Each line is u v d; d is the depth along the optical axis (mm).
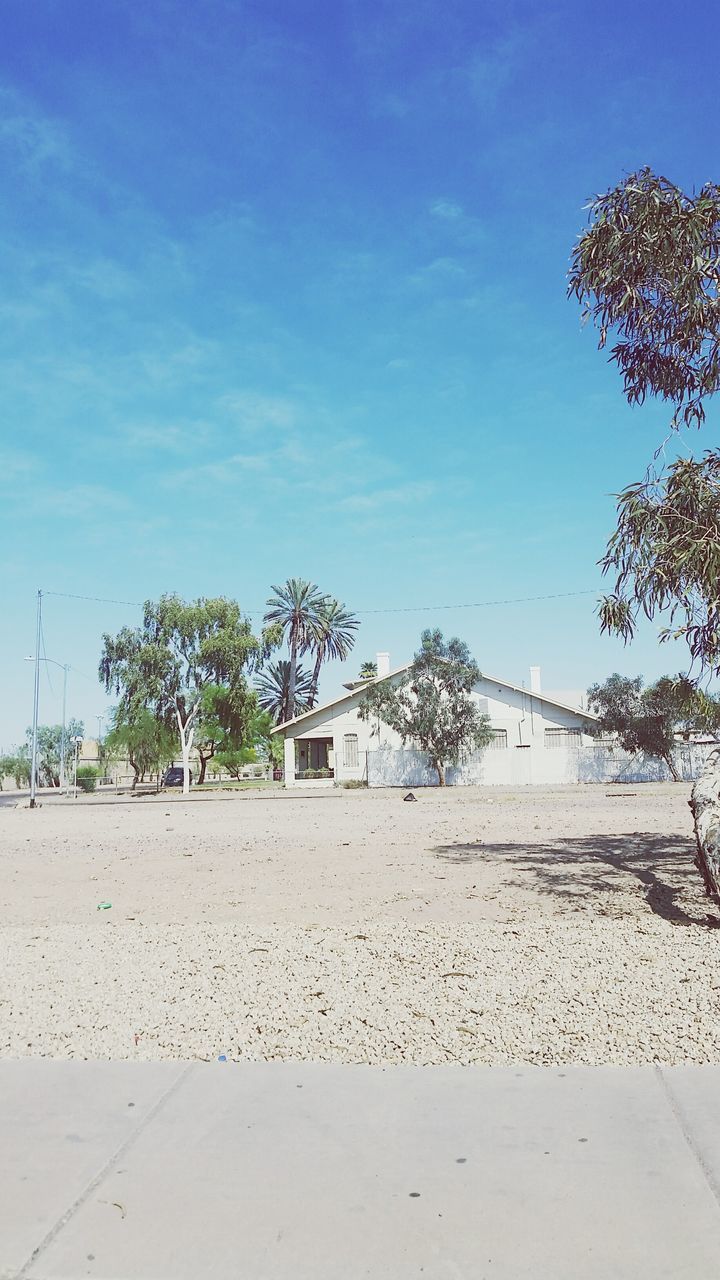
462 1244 3496
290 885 13453
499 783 54000
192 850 19000
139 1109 4793
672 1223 3609
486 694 55688
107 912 11398
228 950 8578
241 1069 5398
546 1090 4984
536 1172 4035
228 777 100438
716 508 10164
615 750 52812
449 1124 4551
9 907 11953
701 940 8641
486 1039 5906
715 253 10445
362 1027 6184
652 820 22766
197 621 66938
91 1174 4070
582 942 8609
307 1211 3742
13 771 95625
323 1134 4457
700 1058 5492
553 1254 3428
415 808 32000
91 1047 5867
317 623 84938
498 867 14742
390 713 52688
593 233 10672
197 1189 3930
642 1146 4258
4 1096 4996
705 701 11281
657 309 10984
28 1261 3422
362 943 8812
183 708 67688
